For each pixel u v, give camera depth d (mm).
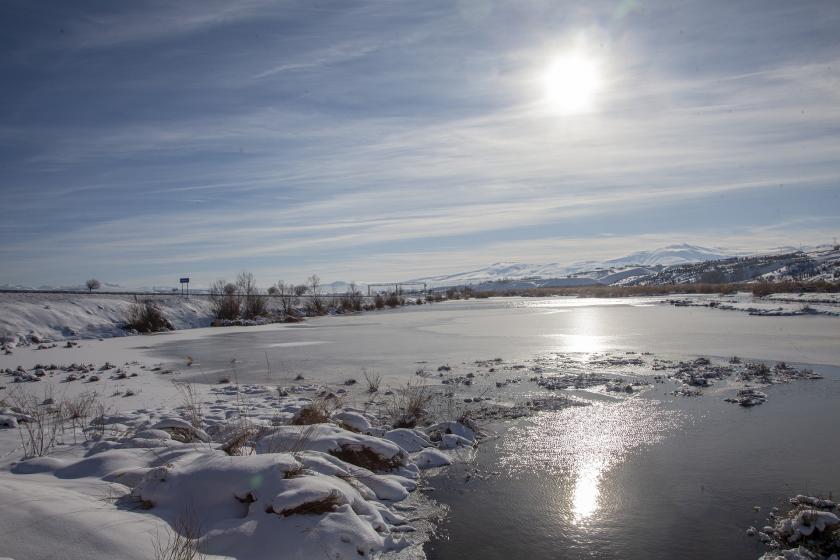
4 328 26438
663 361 15547
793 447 8102
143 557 4250
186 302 40469
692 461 7680
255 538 4773
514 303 61000
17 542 4031
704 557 5312
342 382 13953
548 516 6203
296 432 7340
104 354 20938
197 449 6668
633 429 9219
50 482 5719
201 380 14523
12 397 11695
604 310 41406
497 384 13055
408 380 13961
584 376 13680
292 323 38719
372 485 6652
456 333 26281
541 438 8898
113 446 7348
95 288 48406
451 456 8164
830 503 6031
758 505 6309
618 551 5449
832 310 29797
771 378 12742
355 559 4836
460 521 6102
